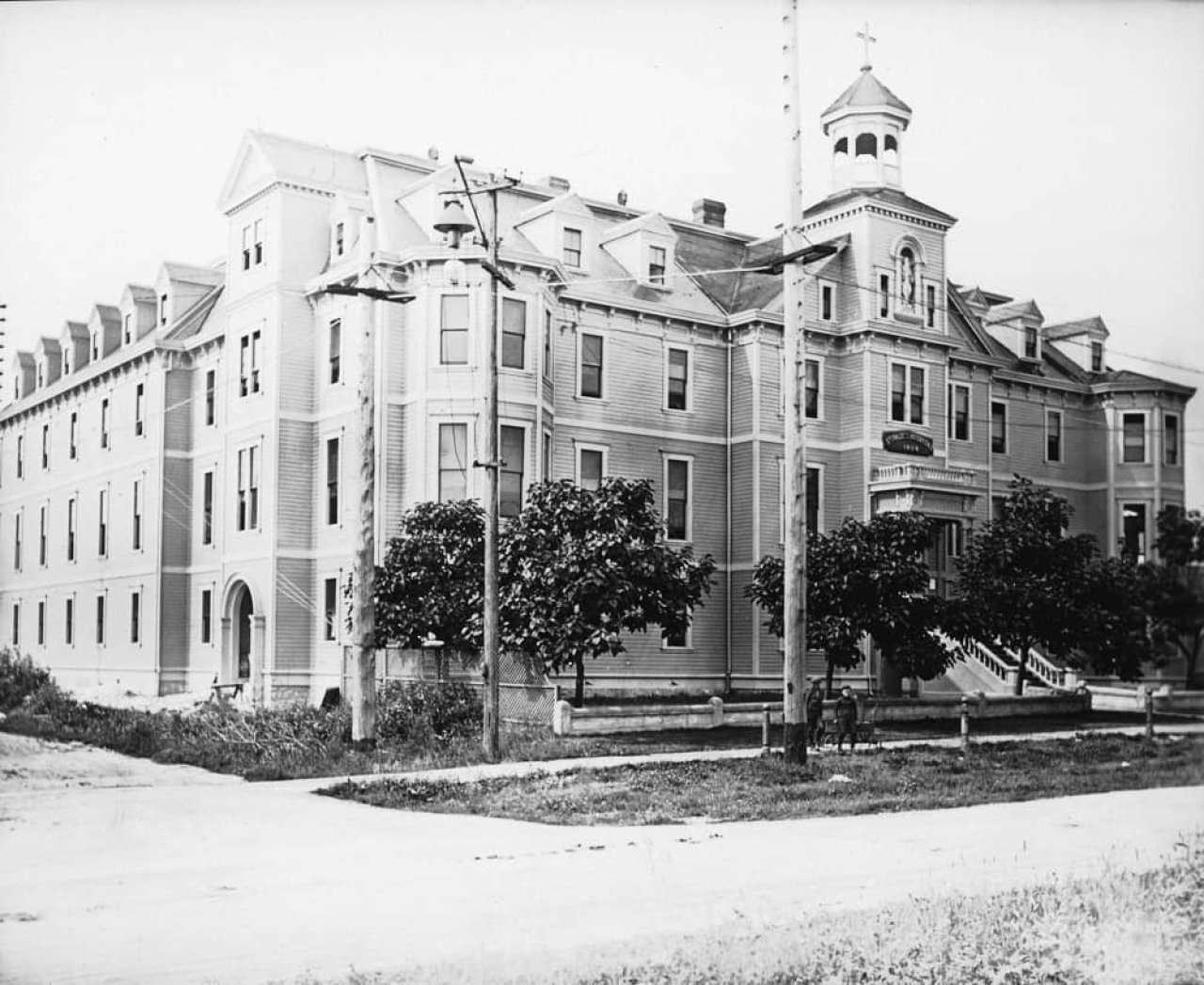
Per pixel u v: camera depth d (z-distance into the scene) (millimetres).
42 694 34781
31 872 14234
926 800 20141
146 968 10266
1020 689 39500
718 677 43250
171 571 45000
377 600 32969
